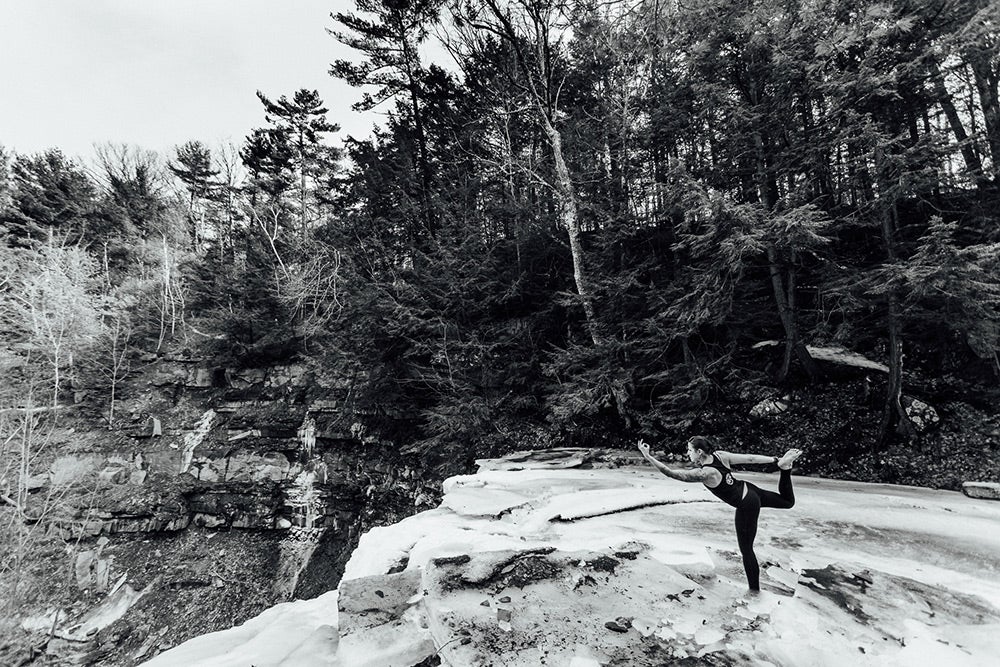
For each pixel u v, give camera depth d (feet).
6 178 143.84
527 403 53.78
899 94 36.42
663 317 43.50
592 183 55.42
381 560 19.71
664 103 46.57
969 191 40.63
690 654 10.51
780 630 11.78
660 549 17.95
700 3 37.63
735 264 36.78
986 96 39.01
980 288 29.07
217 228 135.33
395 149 79.00
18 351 94.43
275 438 77.61
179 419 85.40
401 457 64.64
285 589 64.69
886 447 37.76
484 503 28.66
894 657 11.00
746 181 43.80
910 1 33.71
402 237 73.41
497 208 64.44
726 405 47.01
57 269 99.30
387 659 11.30
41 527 73.20
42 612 64.49
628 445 49.62
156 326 104.17
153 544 71.51
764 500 14.08
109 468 79.25
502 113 66.85
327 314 76.84
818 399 43.39
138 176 140.97
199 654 13.30
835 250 48.14
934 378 41.01
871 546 19.71
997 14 30.32
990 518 23.85
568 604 12.72
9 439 77.00
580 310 57.31
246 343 86.33
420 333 57.36
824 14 35.60
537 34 55.62
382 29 72.59
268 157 120.47
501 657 10.14
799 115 40.22
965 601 14.26
